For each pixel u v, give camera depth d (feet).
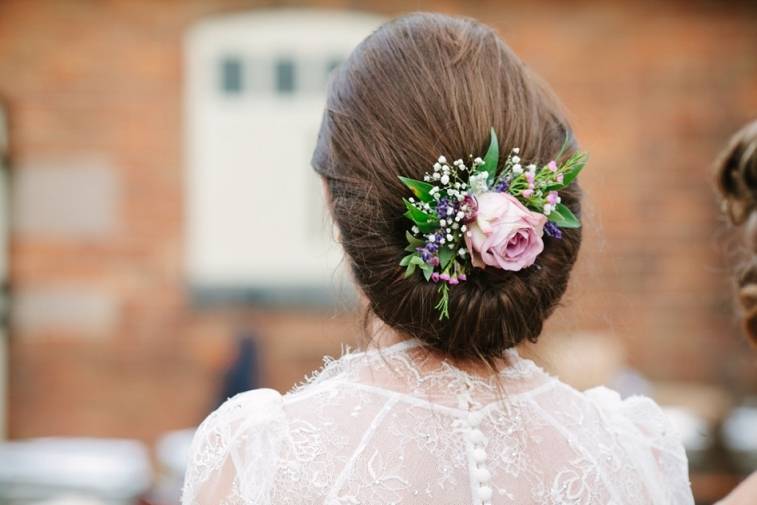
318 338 23.34
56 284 22.86
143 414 22.90
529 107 4.83
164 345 23.03
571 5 23.03
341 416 4.57
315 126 23.59
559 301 4.96
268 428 4.57
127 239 23.02
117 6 23.02
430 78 4.70
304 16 23.47
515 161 4.59
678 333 22.71
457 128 4.63
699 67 23.04
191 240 23.17
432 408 4.57
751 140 6.80
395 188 4.61
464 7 23.12
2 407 22.66
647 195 22.94
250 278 23.38
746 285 6.82
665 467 5.26
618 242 22.88
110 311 22.91
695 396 20.65
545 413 4.78
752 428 17.10
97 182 22.95
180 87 23.13
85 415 22.81
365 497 4.36
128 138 23.04
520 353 5.37
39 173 22.88
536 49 23.07
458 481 4.44
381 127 4.66
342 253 4.96
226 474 4.60
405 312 4.63
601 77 23.04
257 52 23.48
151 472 16.10
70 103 22.91
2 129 22.65
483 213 4.47
